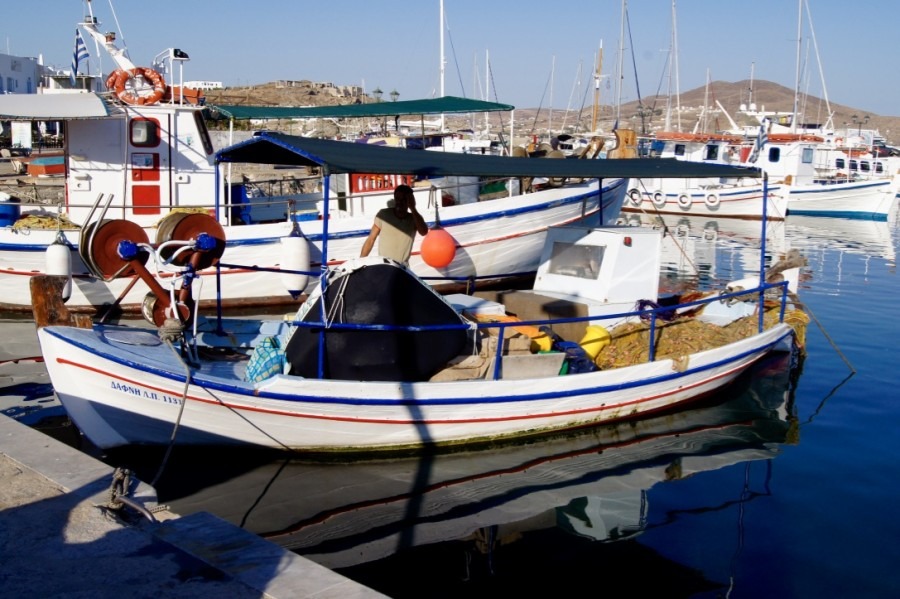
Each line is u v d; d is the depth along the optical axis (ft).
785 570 18.90
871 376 35.91
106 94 46.39
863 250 83.92
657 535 20.66
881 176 143.95
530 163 29.96
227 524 14.98
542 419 26.37
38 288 23.43
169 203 45.29
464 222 47.98
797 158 127.34
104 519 14.94
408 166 25.31
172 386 22.31
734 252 78.95
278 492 22.43
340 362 23.80
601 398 27.17
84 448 24.39
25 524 14.64
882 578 18.63
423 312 24.32
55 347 22.48
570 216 51.78
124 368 22.18
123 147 44.16
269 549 13.96
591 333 29.73
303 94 166.91
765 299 38.37
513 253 50.34
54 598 12.18
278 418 23.20
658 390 28.63
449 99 56.54
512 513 21.80
